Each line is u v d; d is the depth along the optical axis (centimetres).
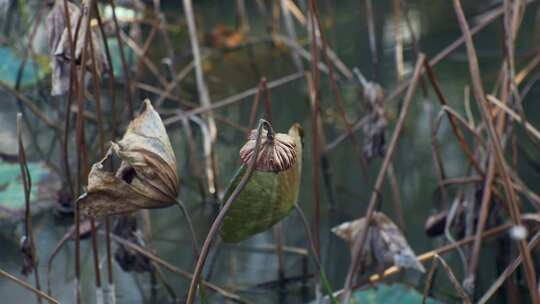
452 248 264
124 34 406
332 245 297
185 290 269
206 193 324
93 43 220
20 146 232
